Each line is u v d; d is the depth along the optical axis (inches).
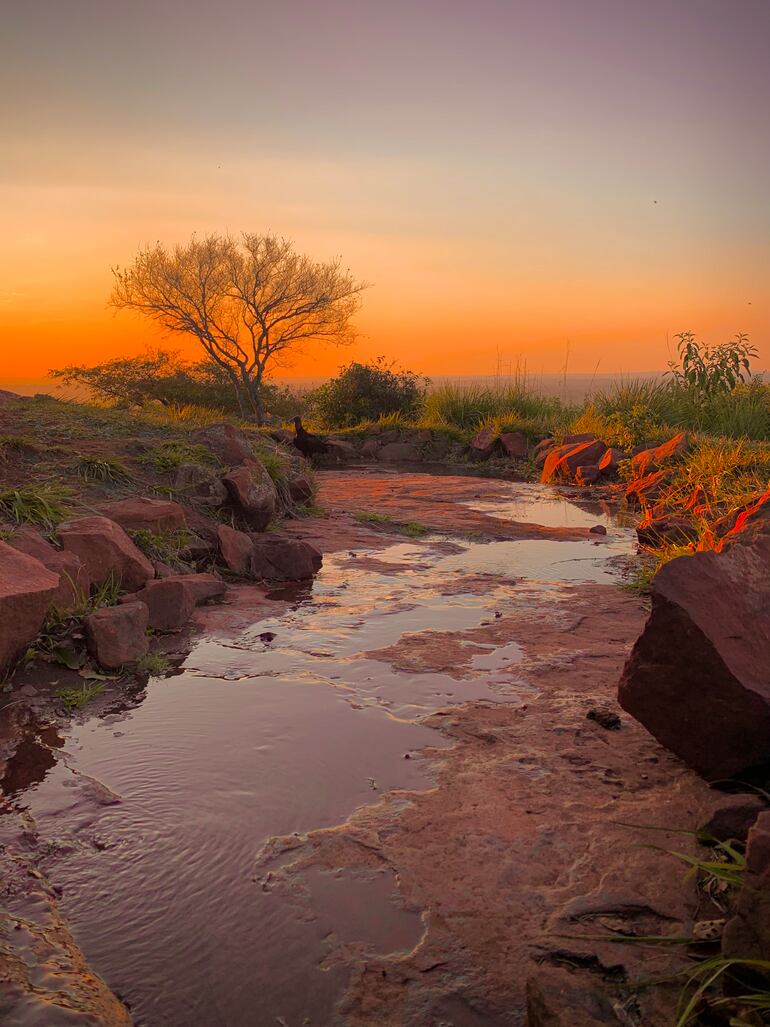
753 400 747.4
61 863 112.7
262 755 145.7
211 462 343.3
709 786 134.1
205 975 92.0
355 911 103.2
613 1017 82.3
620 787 134.9
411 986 90.5
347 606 245.1
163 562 262.7
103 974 91.8
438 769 140.8
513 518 424.5
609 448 590.9
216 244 1291.8
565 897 106.0
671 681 134.5
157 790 132.9
